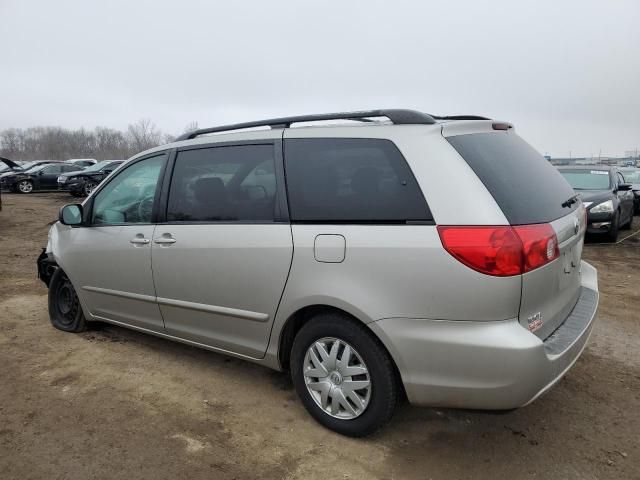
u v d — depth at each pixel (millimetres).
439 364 2480
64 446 2846
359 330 2709
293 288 2895
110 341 4434
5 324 4898
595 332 4609
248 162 3217
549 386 2471
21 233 11438
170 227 3541
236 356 3387
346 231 2703
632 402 3314
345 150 2850
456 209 2438
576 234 2955
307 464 2688
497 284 2340
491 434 2959
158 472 2621
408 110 2795
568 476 2582
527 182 2771
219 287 3262
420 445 2848
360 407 2779
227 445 2861
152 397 3420
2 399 3387
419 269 2479
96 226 4129
